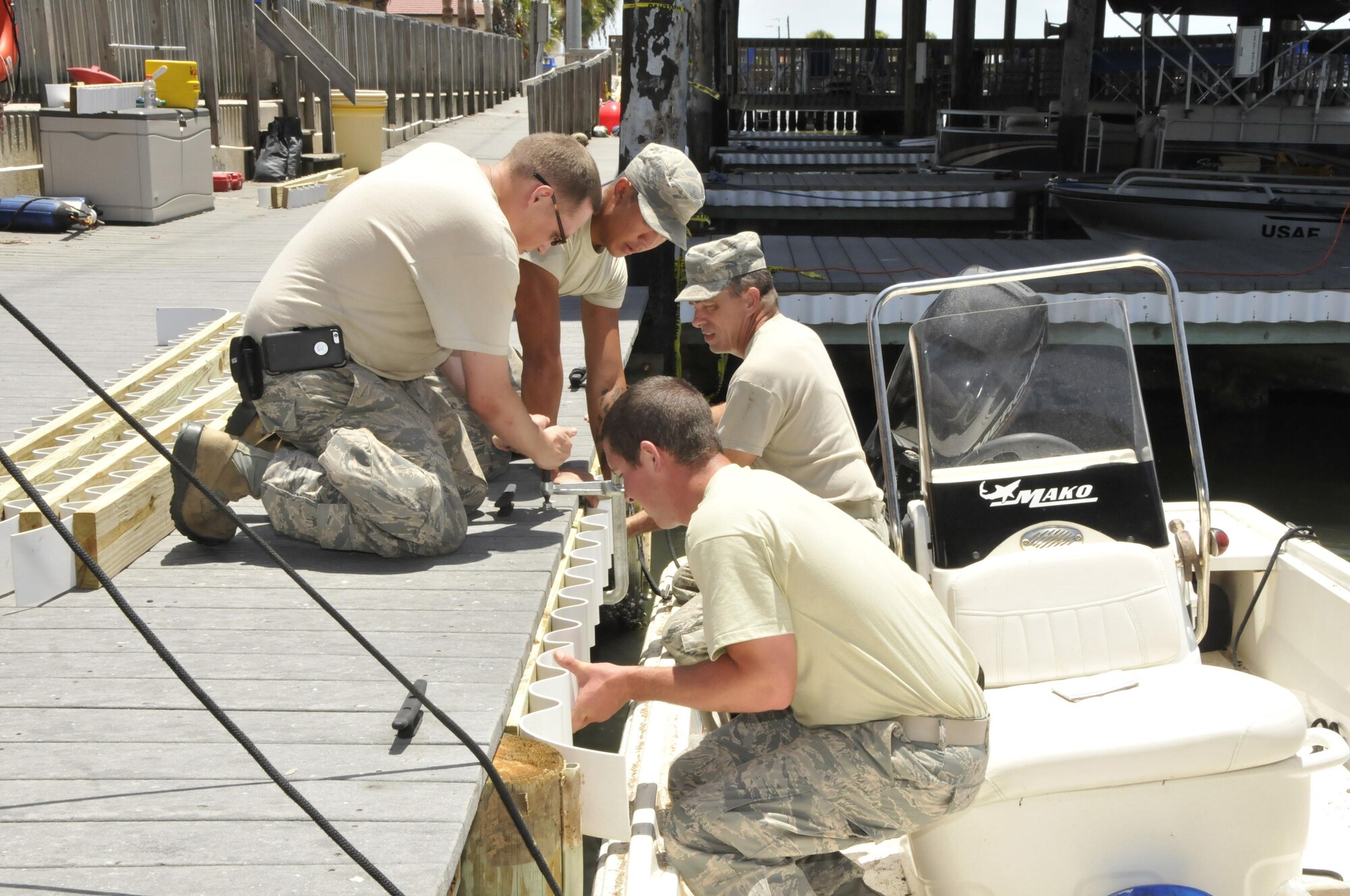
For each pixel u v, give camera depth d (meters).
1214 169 14.17
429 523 3.17
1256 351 10.09
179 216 10.51
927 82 20.98
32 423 4.11
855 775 2.54
